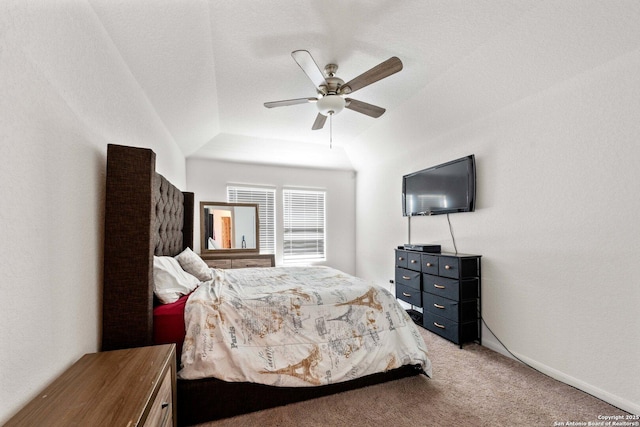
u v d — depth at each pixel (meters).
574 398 1.70
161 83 2.03
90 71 1.26
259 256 3.93
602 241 1.72
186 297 1.76
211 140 3.88
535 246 2.12
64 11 1.05
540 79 2.01
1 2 0.76
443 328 2.64
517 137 2.27
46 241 0.95
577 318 1.84
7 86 0.78
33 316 0.88
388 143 3.84
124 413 0.76
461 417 1.53
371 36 1.90
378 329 1.86
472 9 1.66
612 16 1.50
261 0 1.57
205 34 1.81
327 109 2.21
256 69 2.27
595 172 1.76
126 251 1.35
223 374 1.46
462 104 2.59
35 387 0.87
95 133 1.30
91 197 1.26
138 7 1.36
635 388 1.55
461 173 2.74
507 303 2.32
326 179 5.04
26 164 0.85
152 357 1.12
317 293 1.85
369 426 1.46
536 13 1.67
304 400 1.65
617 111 1.65
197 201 4.16
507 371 2.04
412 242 3.62
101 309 1.33
